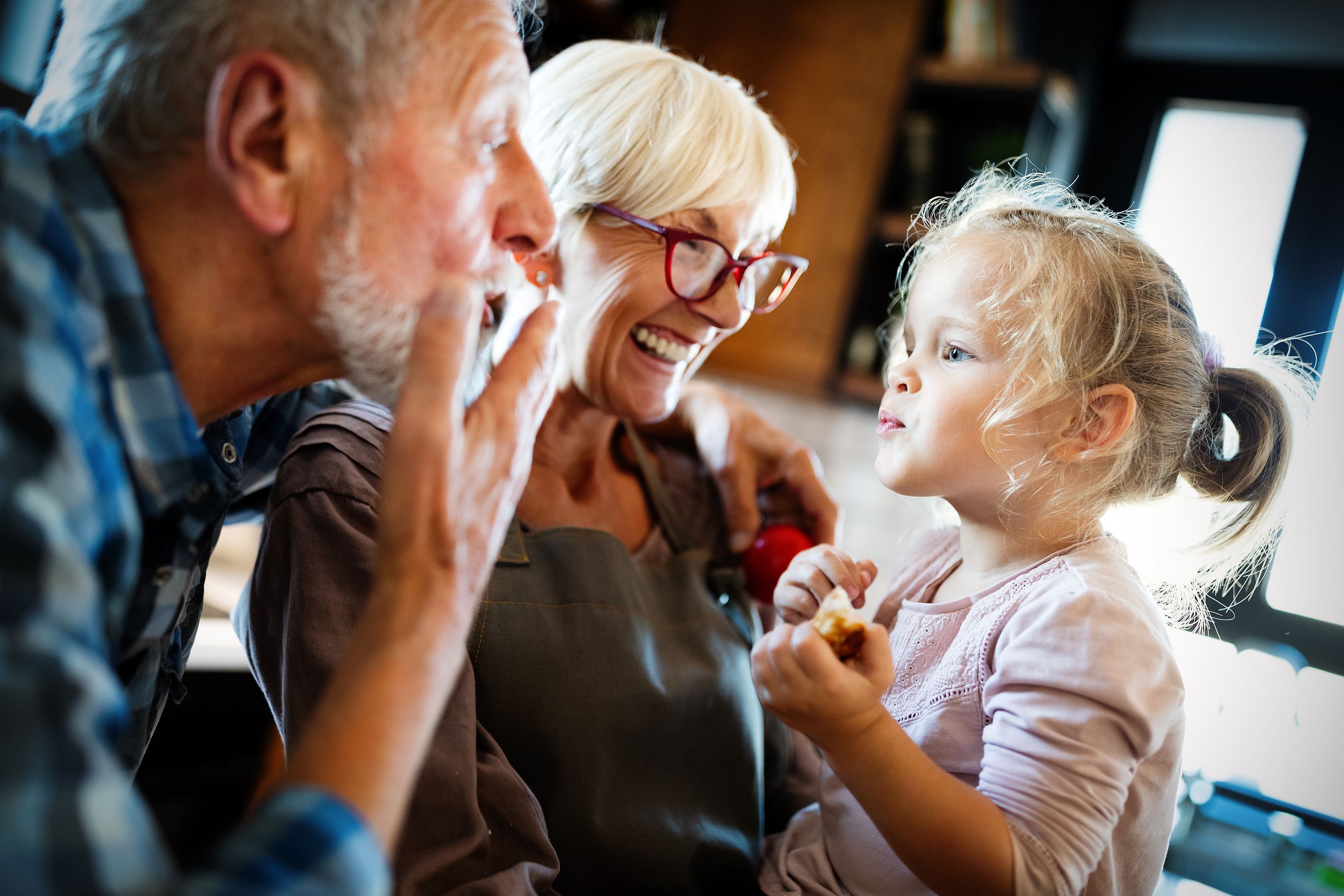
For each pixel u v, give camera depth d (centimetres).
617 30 239
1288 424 102
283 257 63
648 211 101
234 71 58
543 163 104
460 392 58
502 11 69
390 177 63
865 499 263
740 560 115
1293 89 225
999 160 252
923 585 108
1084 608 83
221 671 130
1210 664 183
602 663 89
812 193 262
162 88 59
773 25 269
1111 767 76
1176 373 98
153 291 63
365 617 55
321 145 61
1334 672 175
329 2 60
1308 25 221
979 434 93
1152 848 86
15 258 49
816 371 261
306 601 79
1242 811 175
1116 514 113
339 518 82
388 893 49
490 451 61
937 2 259
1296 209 219
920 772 76
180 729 129
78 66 63
